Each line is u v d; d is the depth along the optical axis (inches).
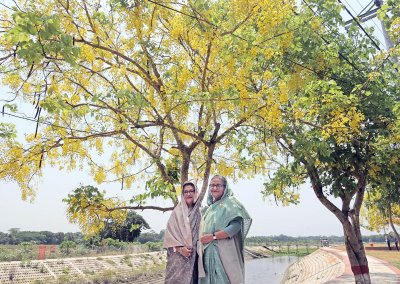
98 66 258.5
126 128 227.9
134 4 243.9
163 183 282.8
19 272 995.9
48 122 229.1
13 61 206.2
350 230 393.7
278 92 250.2
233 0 227.0
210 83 252.8
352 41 348.2
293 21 254.8
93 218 273.4
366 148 335.9
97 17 233.6
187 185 141.2
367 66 341.7
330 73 317.7
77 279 1059.9
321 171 384.5
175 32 237.6
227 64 235.0
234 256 125.3
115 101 240.5
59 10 223.3
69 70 238.1
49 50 143.9
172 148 308.7
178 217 136.0
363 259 394.3
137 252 1754.4
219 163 314.2
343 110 280.2
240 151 324.8
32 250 1381.6
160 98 258.4
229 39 229.1
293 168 339.0
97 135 242.2
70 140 235.8
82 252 1492.4
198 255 129.7
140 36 250.5
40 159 223.8
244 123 274.8
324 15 305.1
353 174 361.1
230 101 242.4
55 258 1264.8
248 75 251.3
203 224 131.8
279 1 226.1
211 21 225.9
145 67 259.1
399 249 1349.7
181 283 128.2
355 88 289.4
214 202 136.6
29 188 228.2
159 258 1733.5
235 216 128.0
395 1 285.6
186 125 277.7
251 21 236.8
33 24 136.3
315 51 279.0
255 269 1740.9
